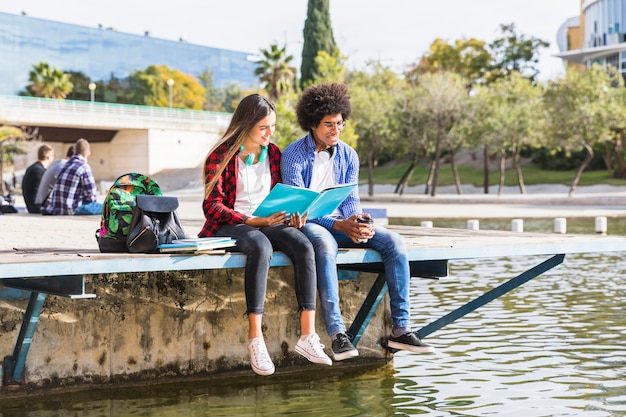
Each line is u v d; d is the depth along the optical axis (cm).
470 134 4434
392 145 4491
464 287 1086
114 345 563
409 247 545
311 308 495
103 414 502
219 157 517
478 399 536
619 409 506
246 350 612
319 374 617
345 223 521
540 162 6081
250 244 483
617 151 5288
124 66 7131
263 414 505
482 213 2770
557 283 1113
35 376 540
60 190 1269
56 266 430
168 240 480
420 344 514
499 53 7575
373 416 499
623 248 620
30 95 6531
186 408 518
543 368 621
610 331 767
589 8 7094
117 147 6506
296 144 541
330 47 6278
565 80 4219
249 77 8050
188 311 588
